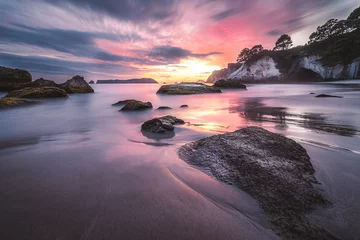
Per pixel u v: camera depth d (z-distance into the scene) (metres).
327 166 3.25
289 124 6.83
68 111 11.73
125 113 10.69
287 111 9.91
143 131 6.22
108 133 6.12
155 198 2.43
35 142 5.11
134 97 22.91
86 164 3.52
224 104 14.59
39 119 9.08
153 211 2.18
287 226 1.98
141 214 2.13
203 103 15.68
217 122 7.54
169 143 4.87
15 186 2.75
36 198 2.44
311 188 2.54
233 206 2.29
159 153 4.07
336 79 55.44
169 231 1.90
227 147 3.72
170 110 11.54
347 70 54.12
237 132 4.38
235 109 11.48
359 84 37.22
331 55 58.91
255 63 85.56
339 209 2.20
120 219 2.05
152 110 11.59
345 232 1.88
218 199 2.43
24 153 4.18
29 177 3.03
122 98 21.77
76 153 4.13
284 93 24.55
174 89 29.11
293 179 2.71
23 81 29.23
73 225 1.96
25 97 19.72
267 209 2.22
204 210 2.21
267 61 82.94
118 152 4.17
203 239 1.81
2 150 4.40
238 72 93.38
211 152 3.69
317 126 6.40
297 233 1.89
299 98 16.59
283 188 2.53
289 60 76.56
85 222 2.01
